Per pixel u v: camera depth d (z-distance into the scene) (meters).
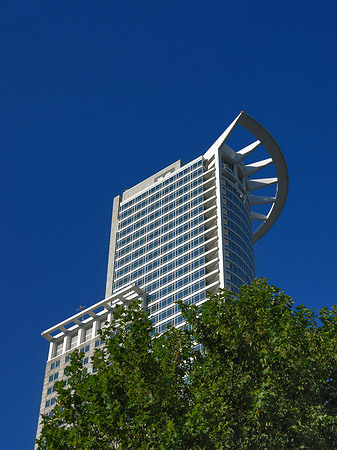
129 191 187.75
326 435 32.31
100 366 37.25
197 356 37.81
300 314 37.28
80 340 149.00
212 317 38.00
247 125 155.62
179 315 139.88
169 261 154.00
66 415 34.78
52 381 144.12
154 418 33.31
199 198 158.88
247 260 147.62
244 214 156.88
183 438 31.61
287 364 33.97
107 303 152.12
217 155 161.50
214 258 145.00
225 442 31.11
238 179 162.00
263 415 32.19
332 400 34.16
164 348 38.12
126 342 37.25
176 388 35.94
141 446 31.66
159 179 178.38
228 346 36.41
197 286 141.12
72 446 32.66
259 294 39.03
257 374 35.09
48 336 155.00
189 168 168.38
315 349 34.94
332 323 37.66
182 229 157.38
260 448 31.38
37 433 133.38
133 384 34.19
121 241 174.25
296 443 32.00
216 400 32.88
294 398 33.75
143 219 172.88
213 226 150.88
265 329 35.69
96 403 34.00
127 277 162.38
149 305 149.00
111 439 32.66
